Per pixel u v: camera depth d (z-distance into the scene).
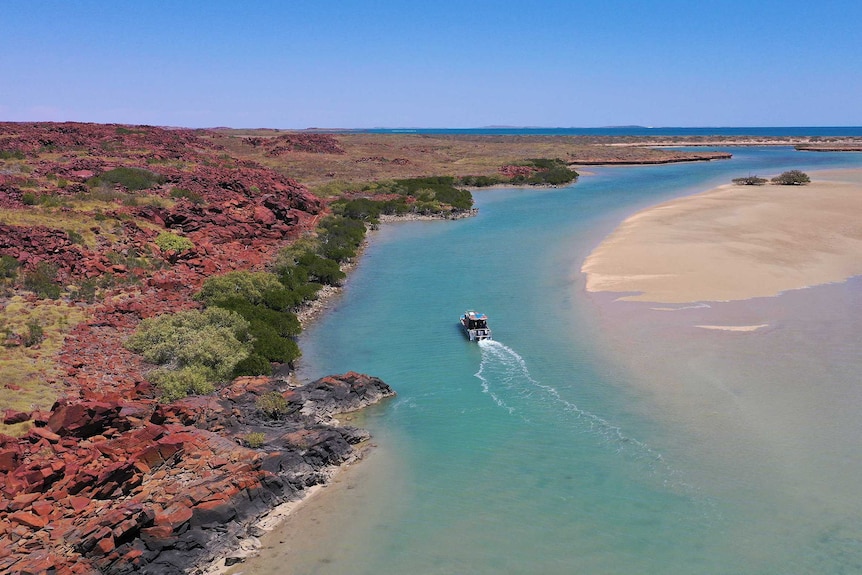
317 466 22.41
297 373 31.34
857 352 30.06
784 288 40.41
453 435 24.89
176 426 22.02
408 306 41.75
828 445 22.72
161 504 18.06
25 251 36.31
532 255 54.53
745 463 21.98
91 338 29.86
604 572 17.30
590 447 23.53
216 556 17.91
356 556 18.16
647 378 28.75
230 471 19.91
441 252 57.94
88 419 20.73
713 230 59.41
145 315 33.94
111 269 38.44
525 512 19.98
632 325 35.28
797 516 19.22
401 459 23.34
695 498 20.28
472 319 35.16
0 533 16.30
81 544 16.22
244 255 48.91
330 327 38.22
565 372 29.98
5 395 23.00
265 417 25.41
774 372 28.41
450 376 30.30
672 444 23.39
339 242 58.03
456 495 21.02
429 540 18.81
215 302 37.19
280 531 19.33
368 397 27.88
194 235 49.19
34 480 17.92
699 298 39.19
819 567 17.12
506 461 22.91
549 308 39.53
